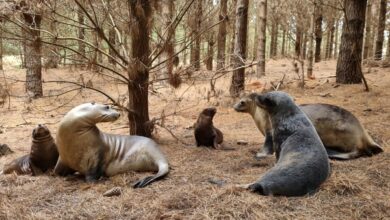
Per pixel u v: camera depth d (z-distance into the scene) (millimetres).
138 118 6625
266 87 12414
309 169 3945
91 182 4684
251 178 4645
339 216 3506
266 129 5992
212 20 7094
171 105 10367
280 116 4367
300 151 4086
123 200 3971
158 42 6859
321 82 12594
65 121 4625
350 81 11508
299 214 3523
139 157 4965
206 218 3439
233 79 10570
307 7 14625
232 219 3441
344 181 4258
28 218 3582
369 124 7426
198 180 4645
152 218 3527
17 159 5375
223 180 4594
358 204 3773
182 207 3762
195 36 6820
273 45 28234
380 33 18172
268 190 3885
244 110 6391
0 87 7047
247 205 3668
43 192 4336
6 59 17547
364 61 15906
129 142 5074
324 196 3941
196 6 6730
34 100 11055
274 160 5508
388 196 3988
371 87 10812
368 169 4852
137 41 6371
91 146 4742
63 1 6477
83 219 3576
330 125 5609
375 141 6289
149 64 6633
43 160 5191
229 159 5688
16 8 5875
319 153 4086
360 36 11188
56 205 3957
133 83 6426
